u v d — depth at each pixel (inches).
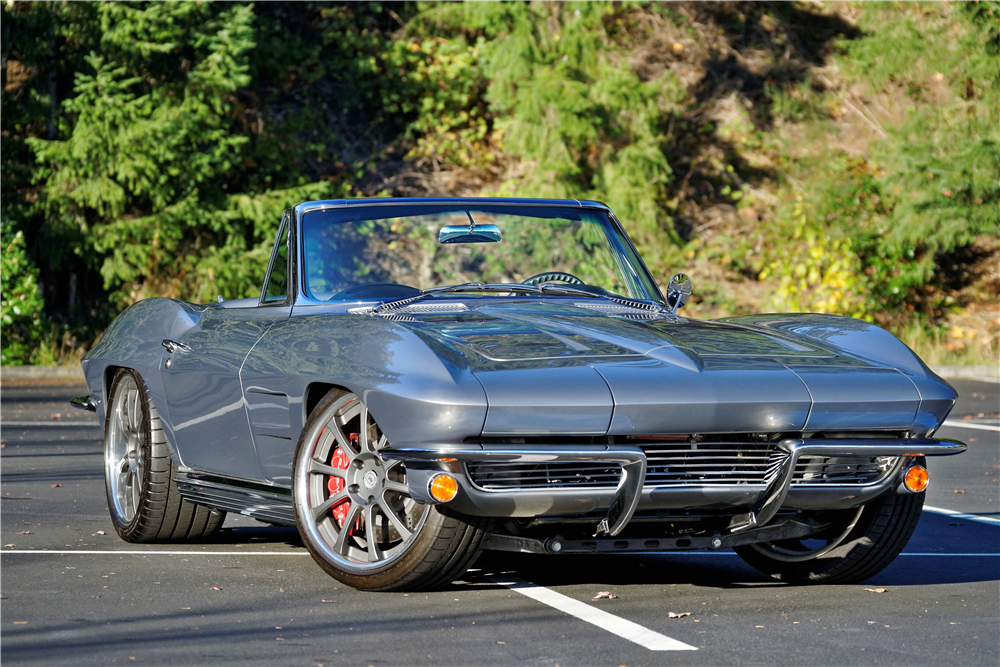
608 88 1275.8
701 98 1560.0
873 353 305.7
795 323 332.8
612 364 269.1
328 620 255.4
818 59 1619.1
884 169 1440.7
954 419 845.2
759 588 304.8
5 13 1222.9
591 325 303.4
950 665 227.5
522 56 1270.9
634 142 1322.6
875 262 1341.0
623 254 375.9
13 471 545.3
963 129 1371.8
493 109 1408.7
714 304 1294.3
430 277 349.7
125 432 384.5
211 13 1246.3
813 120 1536.7
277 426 302.7
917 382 288.5
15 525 398.0
